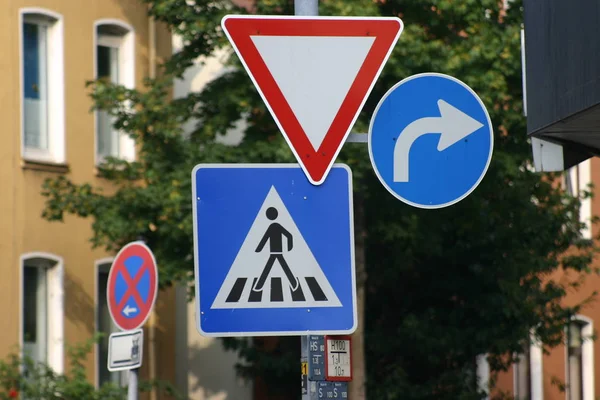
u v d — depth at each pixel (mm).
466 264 46188
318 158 14414
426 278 46938
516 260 44688
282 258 14219
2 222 42062
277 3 39156
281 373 46562
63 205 40719
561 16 18781
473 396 44688
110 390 38000
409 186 14938
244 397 50344
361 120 38250
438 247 42938
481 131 15047
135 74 46969
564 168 20422
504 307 43812
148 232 41219
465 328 45406
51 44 44344
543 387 60094
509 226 44812
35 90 43812
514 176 41594
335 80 14516
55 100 44344
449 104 15008
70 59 44719
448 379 44906
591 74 17828
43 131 44031
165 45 48375
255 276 14172
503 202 43438
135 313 26625
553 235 45219
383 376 46031
